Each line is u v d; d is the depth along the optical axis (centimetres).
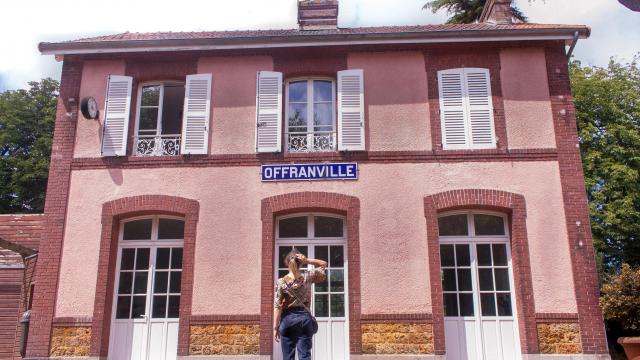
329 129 1045
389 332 908
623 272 895
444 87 1028
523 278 920
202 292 935
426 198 965
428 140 999
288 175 984
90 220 978
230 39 1024
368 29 1185
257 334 914
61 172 1002
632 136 1758
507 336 927
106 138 1018
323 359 926
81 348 916
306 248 983
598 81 1872
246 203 976
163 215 1005
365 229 955
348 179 979
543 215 949
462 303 945
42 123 2302
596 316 897
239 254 951
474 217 988
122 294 971
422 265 936
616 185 1711
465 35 1012
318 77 1070
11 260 1148
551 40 1030
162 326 952
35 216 1224
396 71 1041
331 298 955
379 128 1008
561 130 991
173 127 1057
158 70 1061
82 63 1070
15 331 1083
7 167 2231
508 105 1012
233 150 1007
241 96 1040
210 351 909
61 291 943
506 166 977
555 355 884
